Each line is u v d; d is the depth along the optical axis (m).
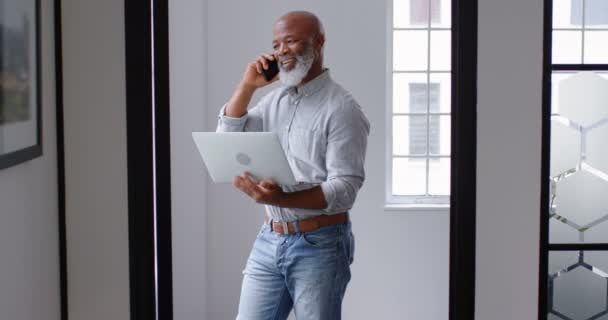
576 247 2.58
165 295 2.58
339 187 2.57
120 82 2.43
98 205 2.45
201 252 4.44
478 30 2.46
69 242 2.46
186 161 4.36
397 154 4.76
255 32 4.45
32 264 2.19
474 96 2.47
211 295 4.59
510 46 2.46
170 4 4.25
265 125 2.87
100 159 2.44
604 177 2.57
